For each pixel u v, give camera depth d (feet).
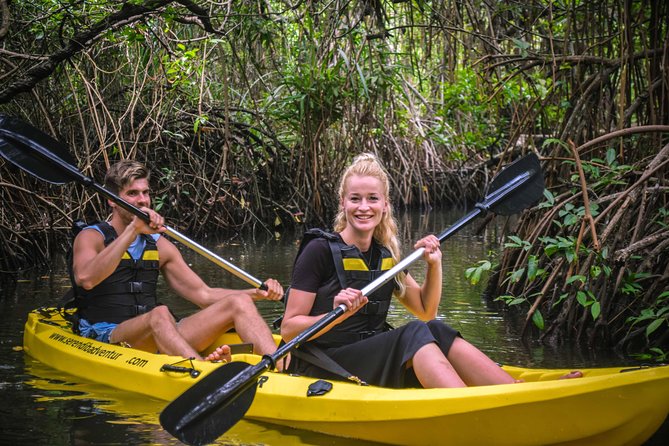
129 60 30.63
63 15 21.81
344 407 9.81
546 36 23.79
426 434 9.36
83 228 13.58
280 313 17.81
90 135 30.66
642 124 19.76
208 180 35.01
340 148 37.93
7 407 11.07
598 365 13.75
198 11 21.17
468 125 41.29
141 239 13.70
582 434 8.73
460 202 48.26
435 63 42.57
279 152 37.22
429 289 11.10
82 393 11.80
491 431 9.03
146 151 32.12
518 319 17.46
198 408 9.03
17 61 24.75
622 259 15.43
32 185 25.88
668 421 10.55
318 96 32.22
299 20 27.02
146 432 10.00
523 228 19.70
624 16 18.97
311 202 35.94
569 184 19.13
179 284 14.11
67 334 13.78
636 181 16.87
